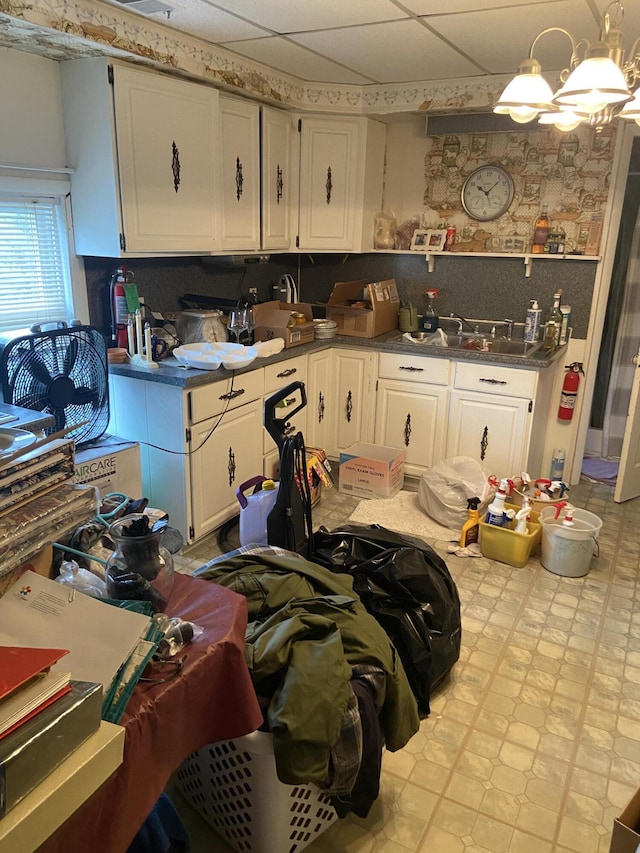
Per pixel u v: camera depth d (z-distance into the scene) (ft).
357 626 5.53
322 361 13.03
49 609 3.88
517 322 13.26
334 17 8.23
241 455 10.85
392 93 12.00
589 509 12.33
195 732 4.06
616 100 5.55
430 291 13.69
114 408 10.09
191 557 9.93
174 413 9.46
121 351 10.02
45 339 7.78
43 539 4.20
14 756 2.60
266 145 11.64
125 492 9.21
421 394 12.62
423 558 7.28
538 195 12.57
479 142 12.81
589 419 13.67
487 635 8.33
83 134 8.98
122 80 8.70
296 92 11.87
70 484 4.63
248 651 4.88
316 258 14.93
